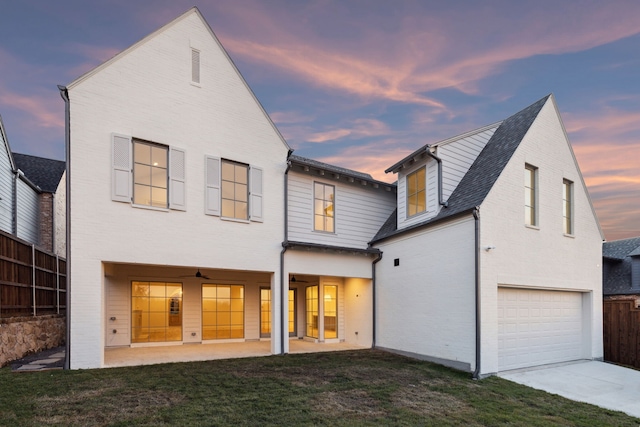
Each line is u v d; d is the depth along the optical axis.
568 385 7.39
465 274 8.07
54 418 4.41
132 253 7.76
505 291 8.47
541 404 6.02
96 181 7.49
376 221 12.38
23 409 4.68
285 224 9.97
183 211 8.48
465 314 7.98
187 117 8.75
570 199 10.25
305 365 8.03
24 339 8.46
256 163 9.71
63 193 15.89
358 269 11.20
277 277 9.70
